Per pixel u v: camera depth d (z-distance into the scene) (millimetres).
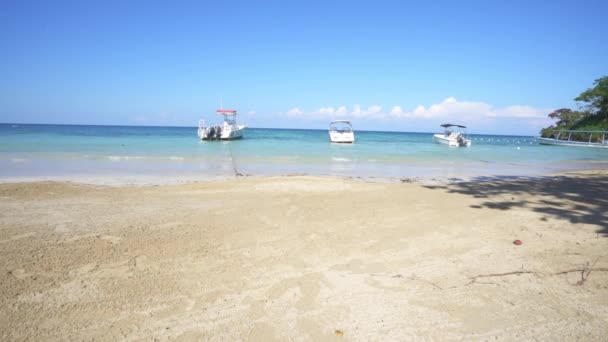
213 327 3135
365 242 5379
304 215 6934
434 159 23062
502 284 4031
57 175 12562
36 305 3412
